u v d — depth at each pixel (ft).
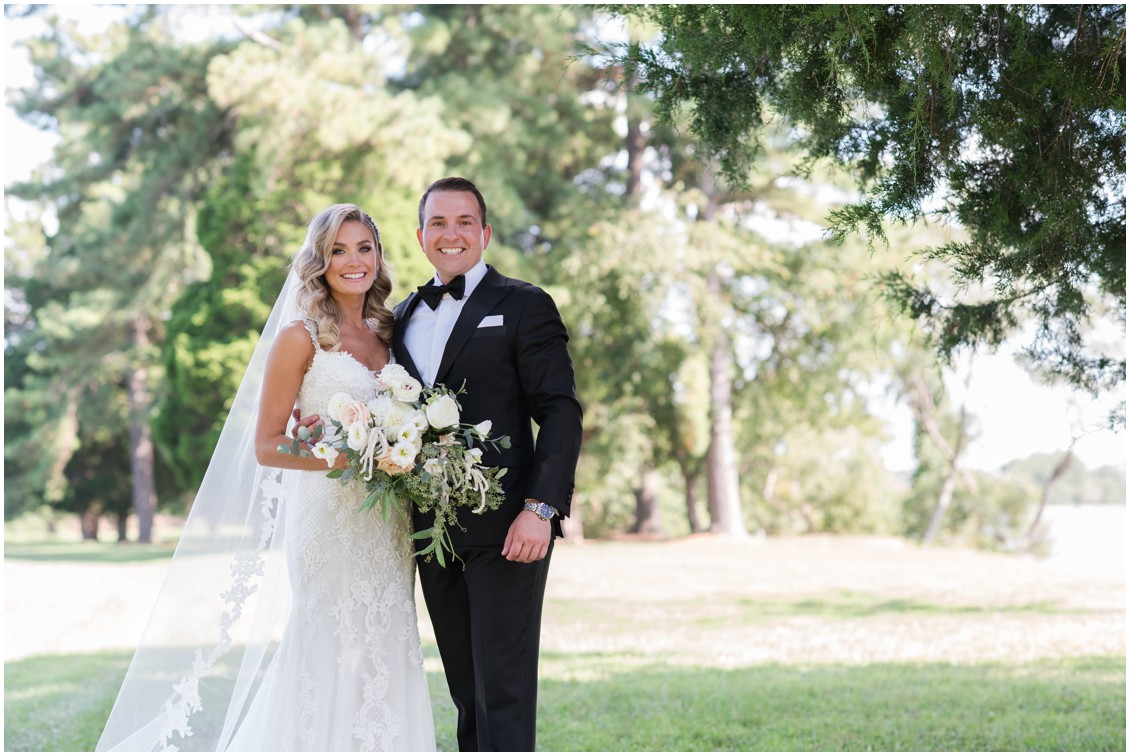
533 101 67.92
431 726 11.86
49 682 24.53
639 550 66.59
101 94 72.90
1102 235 14.66
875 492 91.09
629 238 64.75
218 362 59.36
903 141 13.05
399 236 58.23
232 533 12.25
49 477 84.38
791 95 13.71
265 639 12.21
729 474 74.02
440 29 64.03
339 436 10.93
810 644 30.07
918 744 17.53
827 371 72.79
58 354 78.02
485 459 11.48
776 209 70.79
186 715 11.69
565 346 11.89
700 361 68.95
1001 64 13.08
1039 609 37.37
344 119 57.47
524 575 11.48
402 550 12.04
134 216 72.59
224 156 73.36
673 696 21.93
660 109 15.53
